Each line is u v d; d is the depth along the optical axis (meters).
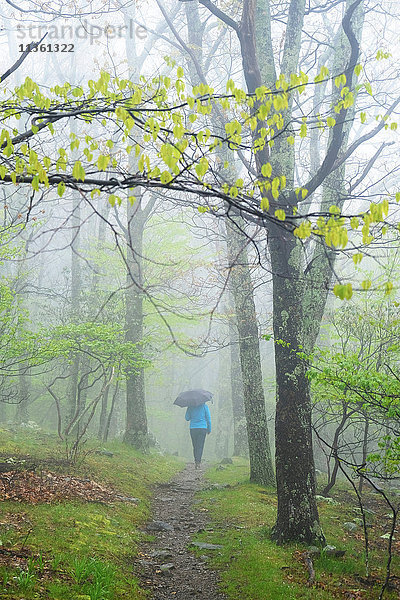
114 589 5.10
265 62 8.84
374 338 11.55
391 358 11.46
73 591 4.74
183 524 8.58
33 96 4.12
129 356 13.84
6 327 11.64
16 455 10.24
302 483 7.27
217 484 11.98
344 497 11.13
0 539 5.56
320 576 6.03
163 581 5.94
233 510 9.09
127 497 9.43
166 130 3.81
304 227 3.25
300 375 7.53
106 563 5.69
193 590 5.68
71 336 12.93
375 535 8.39
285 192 7.47
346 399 9.21
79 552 5.82
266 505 9.51
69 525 6.67
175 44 14.12
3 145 3.83
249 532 7.68
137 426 16.34
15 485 7.82
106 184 3.43
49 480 8.61
